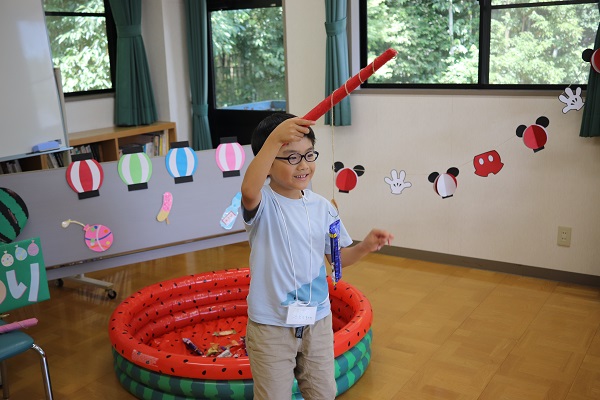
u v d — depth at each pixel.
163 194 3.15
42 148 3.84
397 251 4.26
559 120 3.53
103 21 5.03
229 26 5.10
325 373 1.89
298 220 1.83
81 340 3.20
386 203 4.23
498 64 3.79
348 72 4.12
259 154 1.69
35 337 3.24
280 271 1.81
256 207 1.77
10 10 3.63
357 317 2.80
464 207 3.95
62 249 2.97
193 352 2.99
